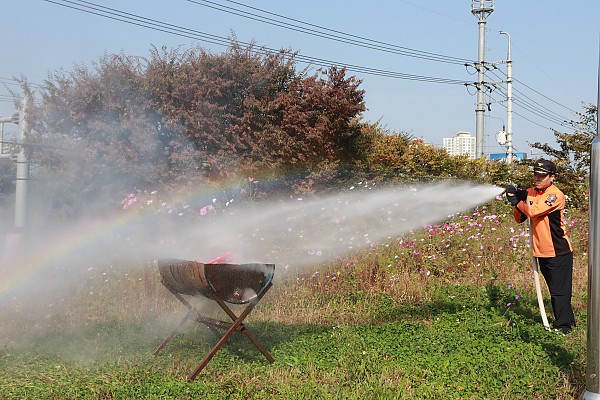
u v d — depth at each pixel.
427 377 5.72
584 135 18.81
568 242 7.47
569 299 7.45
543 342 6.78
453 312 8.63
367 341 6.94
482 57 29.23
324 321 8.30
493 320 7.87
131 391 5.46
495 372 5.80
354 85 15.99
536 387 5.42
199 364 5.99
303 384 5.61
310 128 15.12
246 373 5.97
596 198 4.62
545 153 19.62
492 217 11.95
